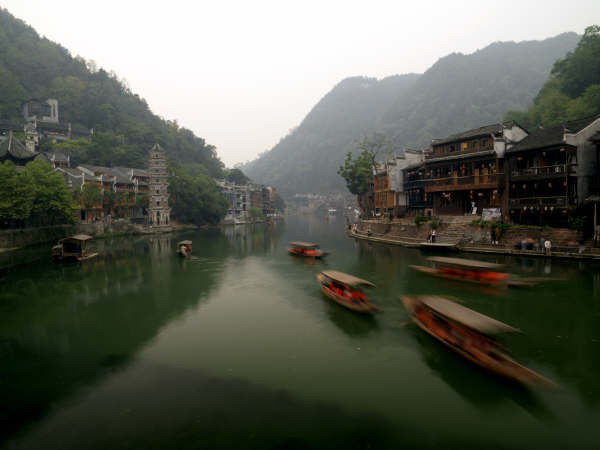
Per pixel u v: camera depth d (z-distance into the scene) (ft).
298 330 66.23
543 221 124.88
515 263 107.14
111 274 120.67
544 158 124.98
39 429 38.81
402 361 52.13
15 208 152.15
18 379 50.11
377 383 46.52
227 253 169.99
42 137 335.67
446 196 162.81
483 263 94.32
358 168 241.55
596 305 71.10
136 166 365.61
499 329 46.14
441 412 40.04
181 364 53.67
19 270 127.95
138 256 160.76
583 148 116.88
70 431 38.37
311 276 113.29
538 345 55.11
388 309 74.79
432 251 136.98
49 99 383.86
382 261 128.67
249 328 68.18
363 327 66.03
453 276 98.07
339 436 36.68
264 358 54.90
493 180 138.62
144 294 94.89
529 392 42.63
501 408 40.34
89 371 52.16
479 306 73.20
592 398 41.27
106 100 457.27
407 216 210.18
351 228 264.11
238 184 483.92
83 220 240.32
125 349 59.82
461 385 45.19
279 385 46.88
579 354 51.90
